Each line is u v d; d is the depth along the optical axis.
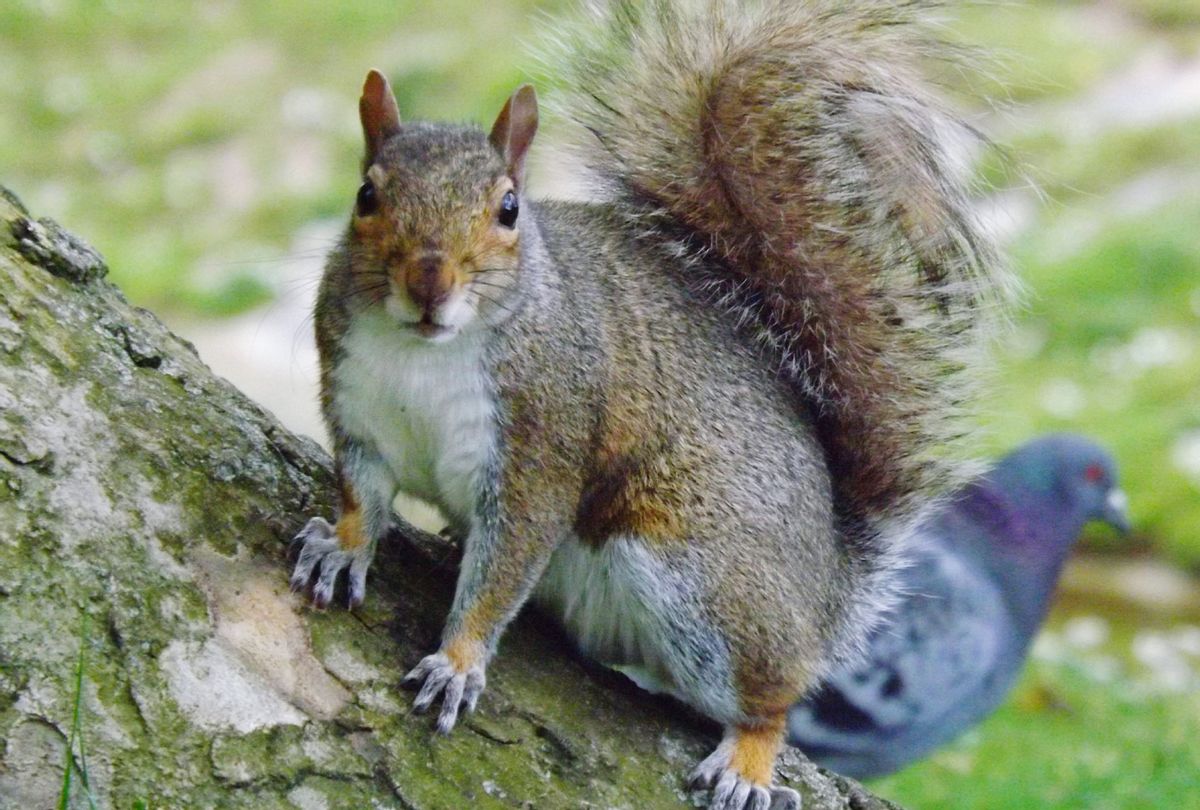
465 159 1.62
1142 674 2.30
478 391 1.62
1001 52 1.74
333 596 1.61
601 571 1.66
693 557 1.64
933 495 1.72
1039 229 3.61
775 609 1.65
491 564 1.62
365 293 1.61
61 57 4.68
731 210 1.70
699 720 1.66
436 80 4.39
